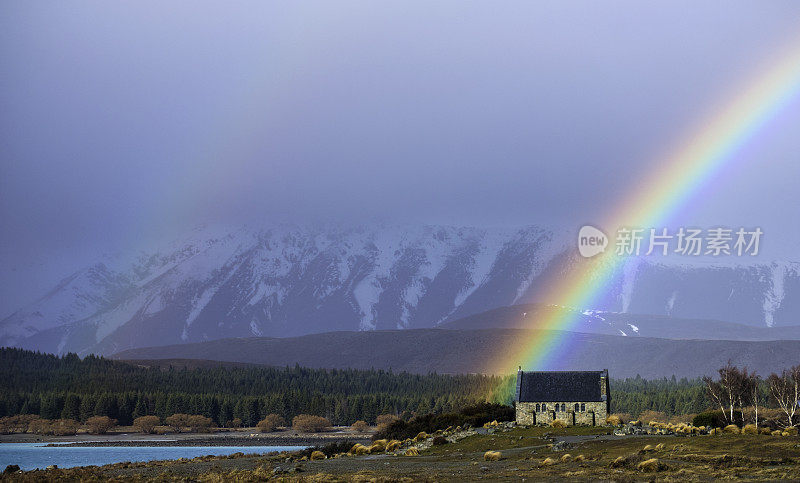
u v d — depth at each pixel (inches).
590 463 5462.6
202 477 5871.1
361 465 6437.0
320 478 5310.0
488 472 5374.0
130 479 5885.8
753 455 5260.8
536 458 6067.9
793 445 5516.7
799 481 4178.2
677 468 4857.3
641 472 4872.0
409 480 4970.5
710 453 5482.3
